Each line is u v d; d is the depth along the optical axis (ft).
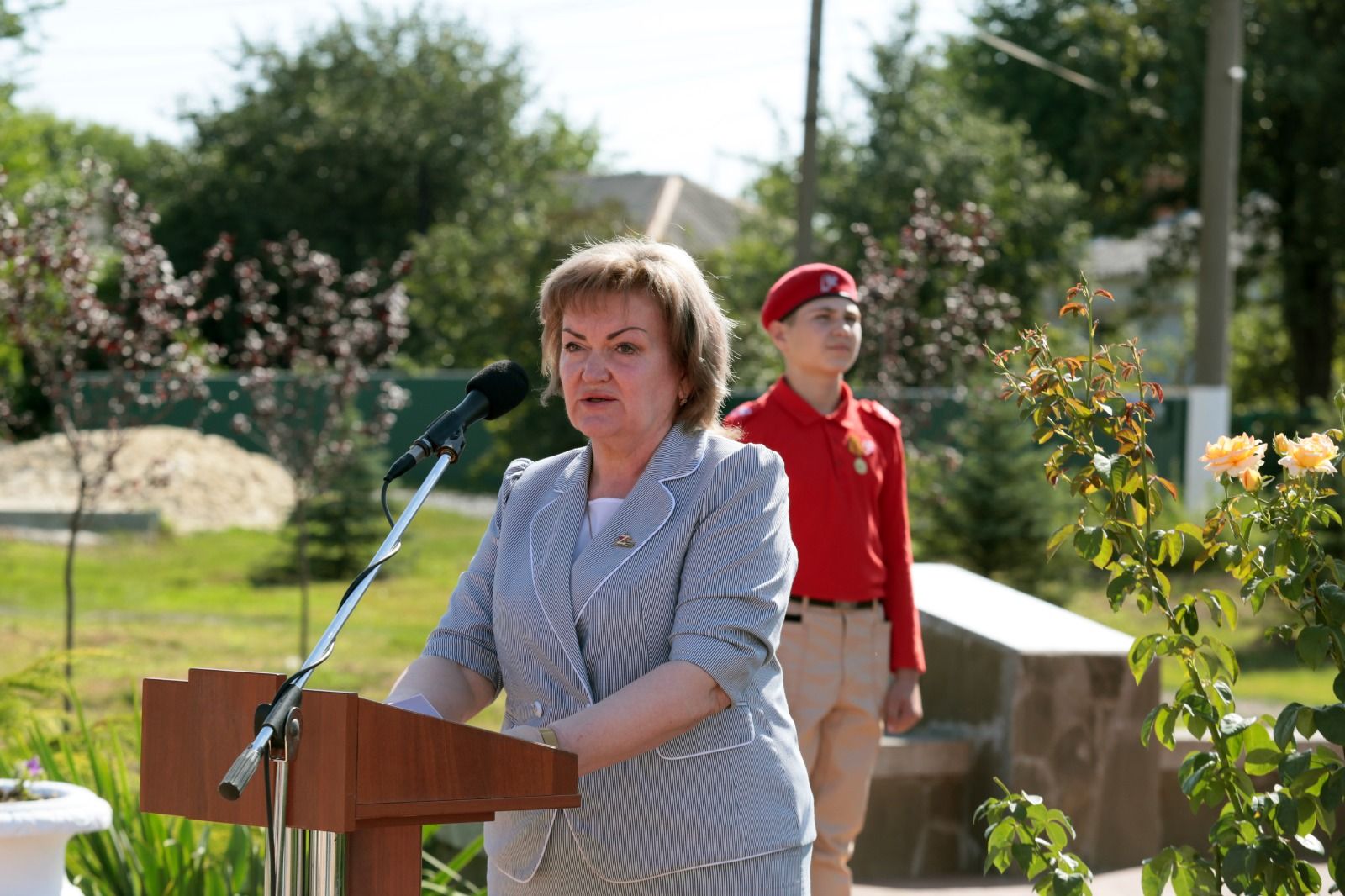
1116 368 10.21
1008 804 10.18
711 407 8.86
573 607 8.36
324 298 40.37
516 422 82.79
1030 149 88.48
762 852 8.20
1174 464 58.34
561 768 7.06
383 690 33.83
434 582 56.44
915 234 41.98
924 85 83.15
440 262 103.40
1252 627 42.93
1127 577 9.91
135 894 13.74
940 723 19.45
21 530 69.15
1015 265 83.46
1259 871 9.06
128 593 51.57
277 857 6.83
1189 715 9.70
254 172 150.51
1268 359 109.19
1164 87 91.20
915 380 43.65
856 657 14.46
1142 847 18.45
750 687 8.45
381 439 41.57
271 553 61.00
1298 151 91.04
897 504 15.03
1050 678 18.19
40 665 16.88
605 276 8.57
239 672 7.09
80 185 34.88
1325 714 8.93
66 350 30.07
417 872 7.30
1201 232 55.47
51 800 11.75
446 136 151.02
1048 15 106.32
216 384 95.50
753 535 8.34
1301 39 85.97
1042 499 43.70
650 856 8.10
